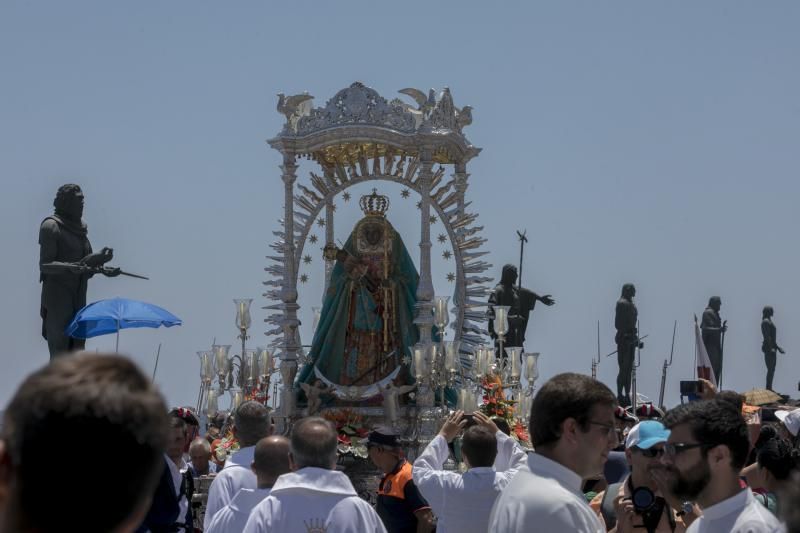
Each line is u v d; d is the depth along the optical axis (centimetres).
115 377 273
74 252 1889
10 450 263
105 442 266
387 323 1902
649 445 720
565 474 582
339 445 1680
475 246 1920
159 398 278
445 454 1011
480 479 920
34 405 264
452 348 1731
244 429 1014
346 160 1991
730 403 599
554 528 549
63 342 1873
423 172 1814
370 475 1678
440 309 1761
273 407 1889
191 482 1077
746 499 588
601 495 855
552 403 589
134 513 276
